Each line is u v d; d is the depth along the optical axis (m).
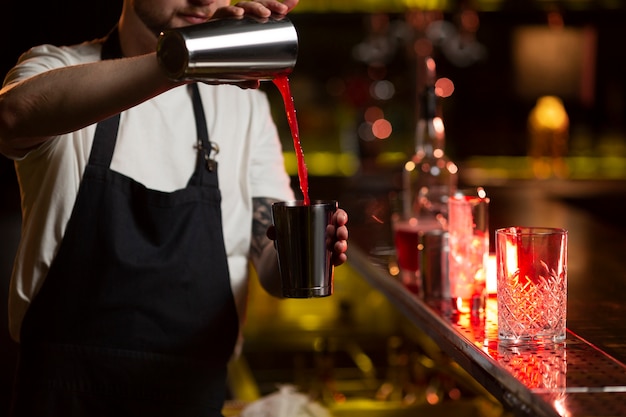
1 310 4.24
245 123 1.95
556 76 5.58
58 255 1.77
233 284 1.91
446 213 2.09
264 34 1.37
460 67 5.57
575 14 5.21
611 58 5.54
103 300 1.77
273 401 2.05
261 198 1.97
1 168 4.65
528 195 4.27
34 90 1.47
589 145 5.55
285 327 3.27
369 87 5.28
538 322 1.47
